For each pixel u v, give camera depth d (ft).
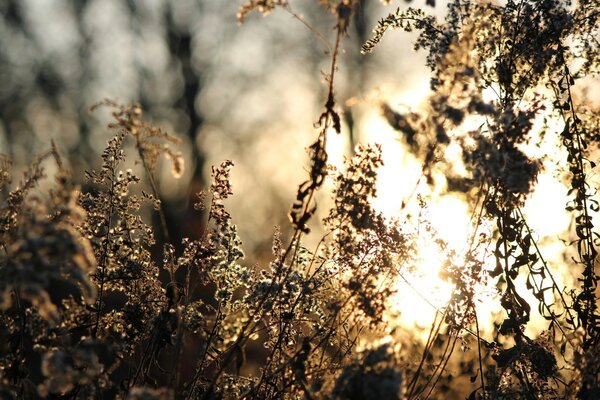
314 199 8.56
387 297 9.34
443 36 11.32
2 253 7.86
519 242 10.92
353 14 8.29
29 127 66.95
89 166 65.57
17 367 8.70
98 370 7.92
